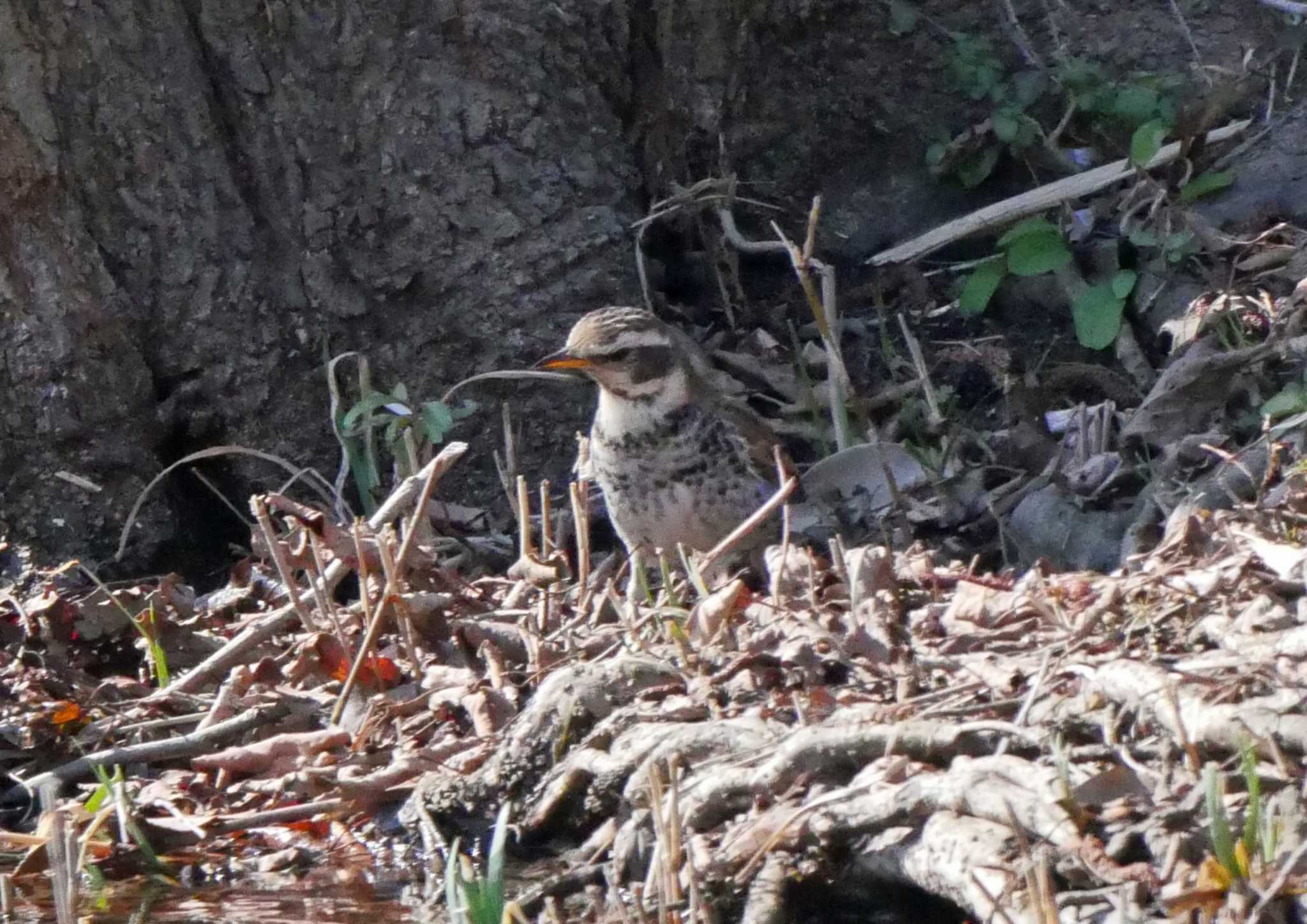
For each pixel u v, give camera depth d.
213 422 12.49
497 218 12.81
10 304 11.97
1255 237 13.40
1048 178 14.45
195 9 12.30
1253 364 11.74
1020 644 7.62
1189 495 10.32
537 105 13.02
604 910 6.70
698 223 14.30
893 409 12.95
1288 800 5.50
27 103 11.78
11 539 12.08
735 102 14.52
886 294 14.20
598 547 12.52
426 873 7.70
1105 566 10.64
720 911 6.38
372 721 8.72
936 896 6.03
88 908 7.47
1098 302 13.19
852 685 7.66
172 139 12.23
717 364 13.33
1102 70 14.50
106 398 12.13
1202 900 5.15
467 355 12.80
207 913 7.38
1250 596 7.45
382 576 9.70
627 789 7.11
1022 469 12.16
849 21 14.80
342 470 12.30
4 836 8.05
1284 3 14.61
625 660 7.96
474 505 12.62
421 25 12.75
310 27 12.50
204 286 12.37
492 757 7.91
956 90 14.71
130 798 8.23
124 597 10.05
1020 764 5.87
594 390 12.98
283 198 12.55
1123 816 5.68
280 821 8.18
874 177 14.77
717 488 11.05
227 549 12.65
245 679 9.18
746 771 6.68
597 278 12.99
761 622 8.41
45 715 8.95
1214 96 14.20
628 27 13.78
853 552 8.98
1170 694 6.01
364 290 12.67
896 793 6.04
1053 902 5.15
